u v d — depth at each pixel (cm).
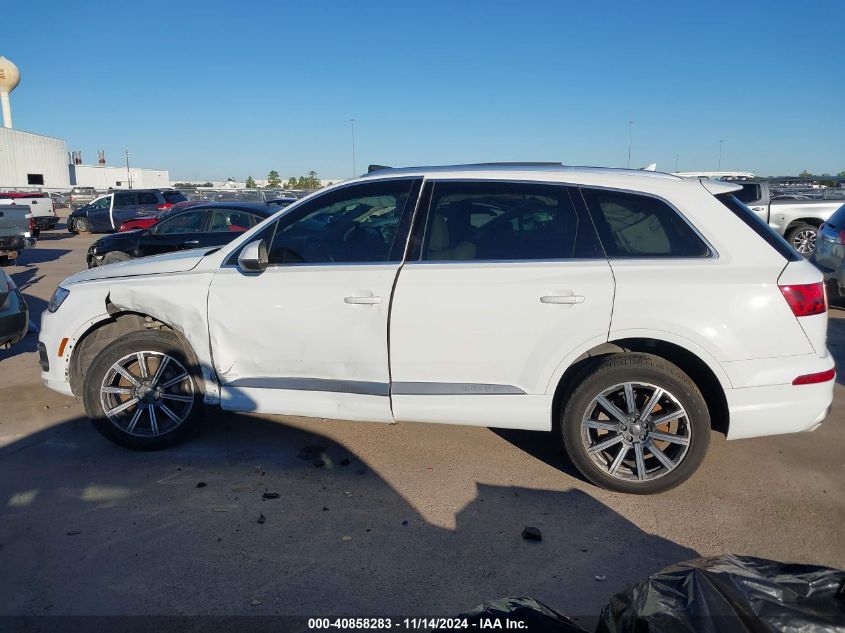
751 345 387
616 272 398
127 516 390
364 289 420
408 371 421
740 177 1503
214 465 458
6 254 1595
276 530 375
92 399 466
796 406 391
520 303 401
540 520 386
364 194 447
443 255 423
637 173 428
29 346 803
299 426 525
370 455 473
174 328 462
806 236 1307
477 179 433
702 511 396
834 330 825
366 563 344
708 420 396
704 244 400
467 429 521
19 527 378
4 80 5431
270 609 307
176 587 323
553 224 417
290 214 455
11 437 509
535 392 410
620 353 408
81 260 1777
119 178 6788
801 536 368
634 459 422
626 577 332
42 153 5491
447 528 378
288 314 432
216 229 1138
